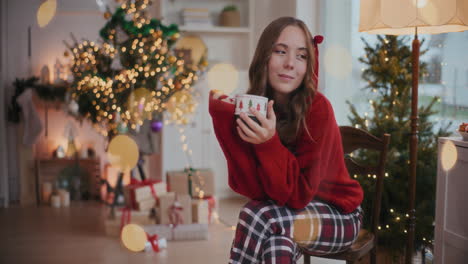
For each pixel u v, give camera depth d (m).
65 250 3.00
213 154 4.50
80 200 4.60
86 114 3.87
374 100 2.87
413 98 1.92
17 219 3.85
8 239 3.26
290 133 1.42
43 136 4.63
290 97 1.49
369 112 2.98
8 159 4.59
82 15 4.68
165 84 3.56
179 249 3.00
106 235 3.32
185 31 4.55
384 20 1.74
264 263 1.27
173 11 4.62
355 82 3.08
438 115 2.54
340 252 1.52
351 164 1.83
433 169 2.34
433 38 2.54
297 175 1.33
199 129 4.45
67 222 3.73
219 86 4.42
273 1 3.96
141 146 3.83
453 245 1.84
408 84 2.59
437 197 1.94
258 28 4.42
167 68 3.57
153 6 4.54
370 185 2.38
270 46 1.44
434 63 2.54
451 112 2.41
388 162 2.42
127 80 3.48
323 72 3.17
